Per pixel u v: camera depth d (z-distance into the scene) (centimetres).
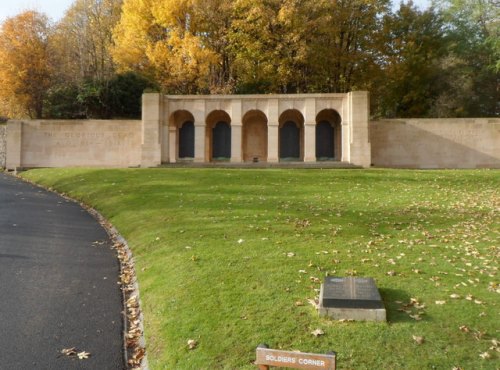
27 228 1486
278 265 962
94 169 3061
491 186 2184
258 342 661
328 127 3984
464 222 1406
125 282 1019
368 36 4484
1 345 722
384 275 903
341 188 2119
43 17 4894
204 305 785
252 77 4400
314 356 468
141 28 4491
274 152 3650
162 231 1313
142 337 760
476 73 4797
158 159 3566
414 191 2045
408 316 717
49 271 1072
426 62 4897
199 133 3697
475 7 3356
